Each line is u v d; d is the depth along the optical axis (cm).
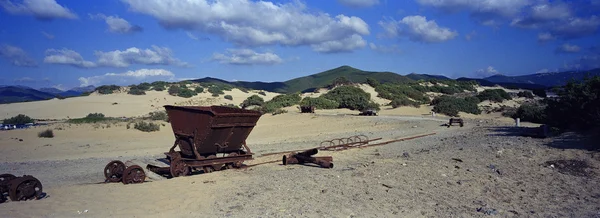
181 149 1455
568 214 861
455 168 1324
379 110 5666
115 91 8900
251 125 1491
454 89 9069
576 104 2092
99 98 8025
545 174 1231
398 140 2373
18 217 807
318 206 905
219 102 8250
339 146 2100
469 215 849
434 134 2695
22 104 7362
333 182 1147
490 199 974
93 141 3034
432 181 1145
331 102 6128
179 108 1434
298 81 17362
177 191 1045
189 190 1054
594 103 2011
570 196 1003
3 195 1002
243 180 1191
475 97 6512
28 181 976
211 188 1078
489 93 6794
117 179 1230
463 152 1661
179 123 1439
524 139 2014
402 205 917
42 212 847
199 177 1257
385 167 1352
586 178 1183
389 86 8319
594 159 1386
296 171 1359
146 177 1289
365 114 4838
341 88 6788
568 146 1661
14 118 4712
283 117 4862
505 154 1568
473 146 1845
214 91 9288
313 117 4616
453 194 1015
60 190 1073
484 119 4153
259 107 6206
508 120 3953
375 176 1212
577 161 1370
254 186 1102
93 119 4612
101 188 1098
